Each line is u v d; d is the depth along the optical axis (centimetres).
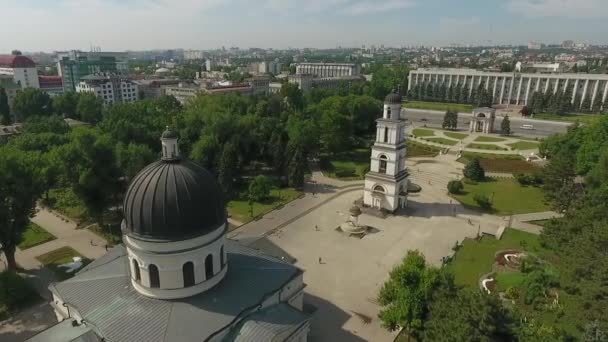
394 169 7312
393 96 7100
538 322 3956
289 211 7575
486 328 3058
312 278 5297
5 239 5031
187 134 9725
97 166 6331
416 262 4062
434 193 8681
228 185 8081
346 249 6112
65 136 9494
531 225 7031
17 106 14962
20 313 4453
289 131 10412
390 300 4012
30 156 6794
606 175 6750
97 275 3881
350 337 4216
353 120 12875
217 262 3609
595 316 3616
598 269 3953
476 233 6712
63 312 3722
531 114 18250
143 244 3241
